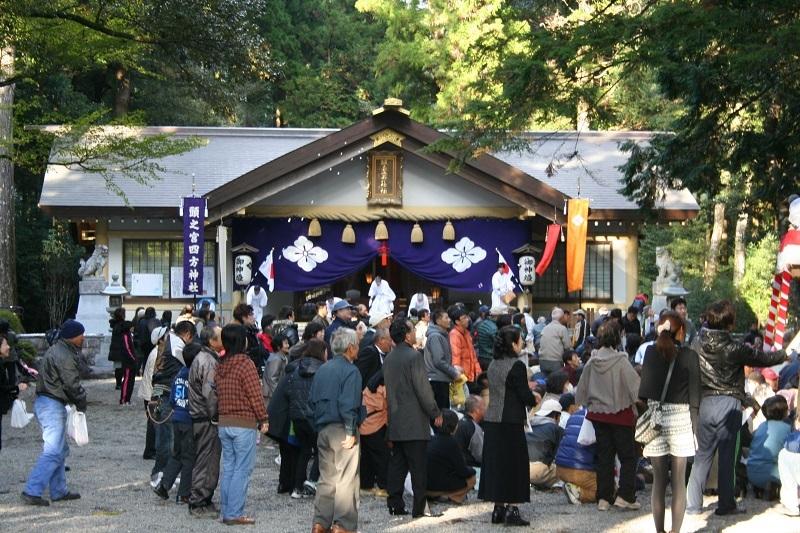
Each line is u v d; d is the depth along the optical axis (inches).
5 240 1055.0
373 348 436.1
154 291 984.3
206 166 1059.3
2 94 989.8
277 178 924.0
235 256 939.3
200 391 377.1
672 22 468.4
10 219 1059.3
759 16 468.8
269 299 1005.2
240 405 362.0
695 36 464.8
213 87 1154.0
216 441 380.2
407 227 965.8
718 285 1173.7
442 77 1389.0
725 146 639.1
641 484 433.4
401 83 1456.7
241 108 1688.0
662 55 475.5
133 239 989.8
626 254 1002.7
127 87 1423.5
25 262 1318.9
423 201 975.0
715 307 370.3
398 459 382.9
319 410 341.4
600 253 1004.6
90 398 777.6
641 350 500.4
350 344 344.2
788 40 437.1
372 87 1811.0
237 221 958.4
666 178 679.7
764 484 403.9
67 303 1320.1
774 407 405.7
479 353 613.3
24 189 1369.3
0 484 448.5
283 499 416.8
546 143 1120.2
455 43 1349.7
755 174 656.4
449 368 473.4
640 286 1375.5
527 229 965.2
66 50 661.9
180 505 400.5
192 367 379.9
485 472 363.9
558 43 487.2
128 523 365.7
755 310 1123.3
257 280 957.8
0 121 990.4
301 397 405.4
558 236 917.8
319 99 1726.1
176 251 992.9
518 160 1075.9
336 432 339.0
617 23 478.0
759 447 404.8
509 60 500.1
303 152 921.5
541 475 430.6
